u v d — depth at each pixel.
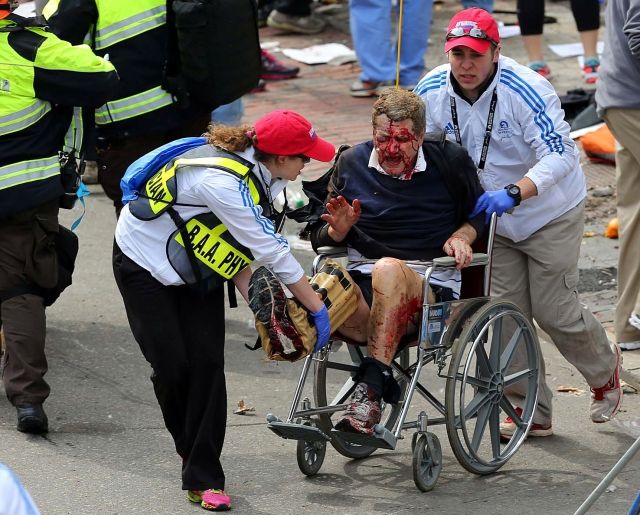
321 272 17.09
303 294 16.08
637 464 18.95
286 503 17.33
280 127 15.58
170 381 16.55
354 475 18.50
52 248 19.92
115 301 26.66
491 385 18.23
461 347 17.27
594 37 40.38
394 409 20.09
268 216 16.31
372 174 17.95
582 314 19.44
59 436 19.77
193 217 15.88
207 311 16.45
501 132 18.34
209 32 22.44
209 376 16.50
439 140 17.78
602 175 33.56
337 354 24.14
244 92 23.53
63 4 21.95
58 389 21.89
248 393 22.02
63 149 19.62
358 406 16.62
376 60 39.69
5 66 18.78
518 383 19.33
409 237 17.92
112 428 20.23
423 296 17.09
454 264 17.20
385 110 17.19
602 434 20.22
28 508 7.73
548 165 17.94
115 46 22.33
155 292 16.19
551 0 53.28
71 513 16.86
